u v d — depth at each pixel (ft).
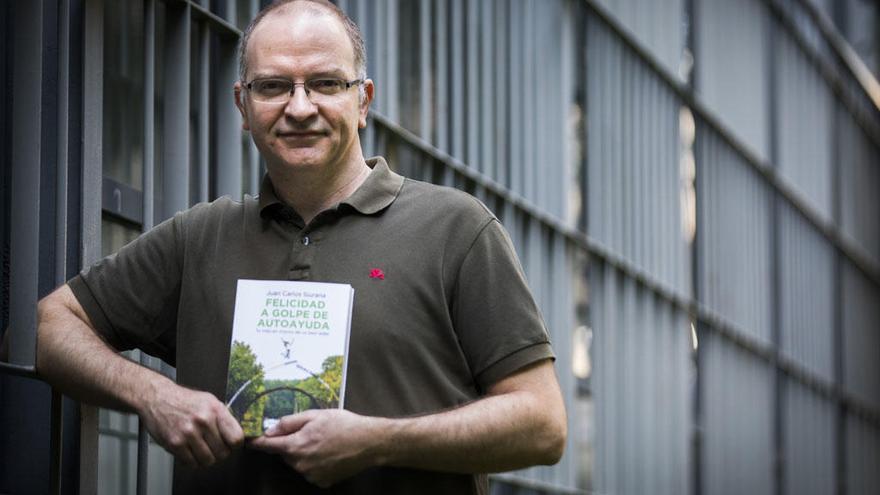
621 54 36.19
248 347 9.78
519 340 9.98
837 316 66.13
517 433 9.75
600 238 33.76
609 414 34.01
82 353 10.05
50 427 13.60
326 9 10.14
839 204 67.56
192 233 10.46
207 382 10.03
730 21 48.52
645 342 37.27
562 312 30.99
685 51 43.32
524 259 28.99
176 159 15.65
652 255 38.14
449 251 10.03
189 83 15.79
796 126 59.06
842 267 68.28
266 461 9.90
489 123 27.07
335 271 9.90
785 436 54.85
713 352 44.80
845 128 70.33
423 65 24.09
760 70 52.95
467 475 10.19
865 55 75.15
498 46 27.84
